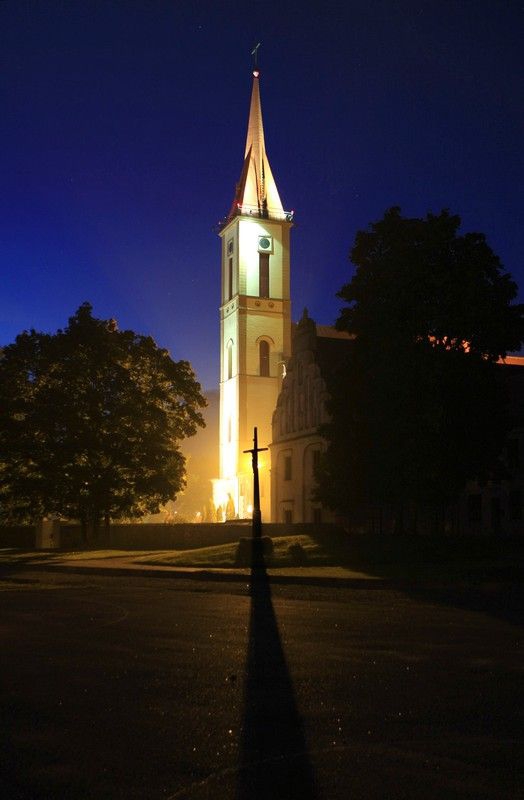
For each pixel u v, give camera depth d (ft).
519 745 21.65
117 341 173.99
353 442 131.03
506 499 159.22
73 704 26.71
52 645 39.86
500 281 120.88
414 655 36.24
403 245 122.21
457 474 117.08
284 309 292.81
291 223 299.38
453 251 121.80
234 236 297.74
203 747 21.61
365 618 50.88
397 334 120.26
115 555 140.67
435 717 24.62
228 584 82.33
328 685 29.55
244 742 22.04
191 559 112.16
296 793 18.04
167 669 33.04
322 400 183.73
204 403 184.24
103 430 165.48
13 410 164.25
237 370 285.23
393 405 117.50
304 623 48.44
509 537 127.13
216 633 44.09
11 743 22.12
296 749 21.38
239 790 18.26
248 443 279.90
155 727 23.70
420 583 79.66
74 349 166.61
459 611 55.01
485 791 18.07
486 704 26.35
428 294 119.65
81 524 176.96
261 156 307.17
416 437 113.60
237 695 27.94
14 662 34.91
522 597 65.57
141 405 169.68
